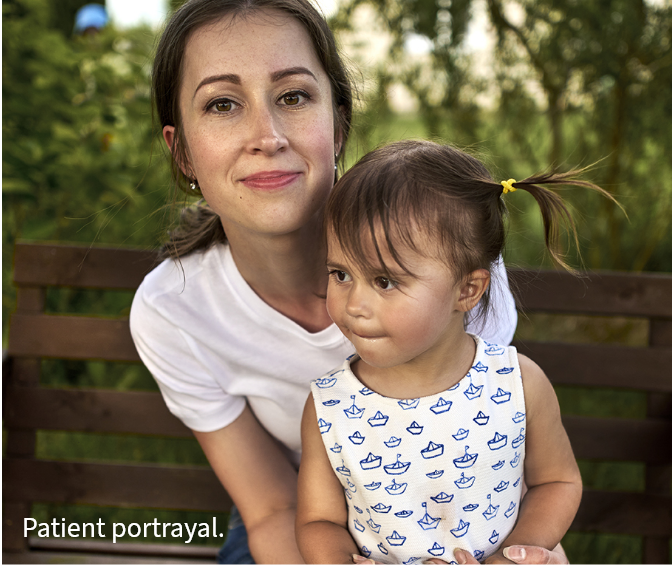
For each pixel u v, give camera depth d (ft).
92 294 8.62
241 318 4.04
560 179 3.34
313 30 3.42
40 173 7.00
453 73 9.63
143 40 8.49
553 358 5.22
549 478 3.59
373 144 8.95
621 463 7.14
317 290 4.00
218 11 3.30
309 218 3.44
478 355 3.48
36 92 7.18
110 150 7.47
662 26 8.56
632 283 5.11
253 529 4.12
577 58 8.96
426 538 3.34
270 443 4.44
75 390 5.40
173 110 3.61
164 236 4.43
